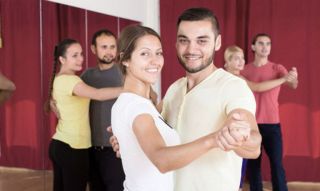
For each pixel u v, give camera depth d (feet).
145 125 3.21
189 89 4.37
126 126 3.44
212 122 3.99
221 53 12.77
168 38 13.25
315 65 12.12
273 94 9.97
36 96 8.01
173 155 2.87
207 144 2.80
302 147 12.40
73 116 7.09
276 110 10.03
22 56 7.77
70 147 7.20
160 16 13.29
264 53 10.26
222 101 3.93
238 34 12.66
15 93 7.64
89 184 8.25
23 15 7.81
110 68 8.10
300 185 12.26
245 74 10.55
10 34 7.53
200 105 4.09
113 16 11.07
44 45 8.32
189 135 4.15
